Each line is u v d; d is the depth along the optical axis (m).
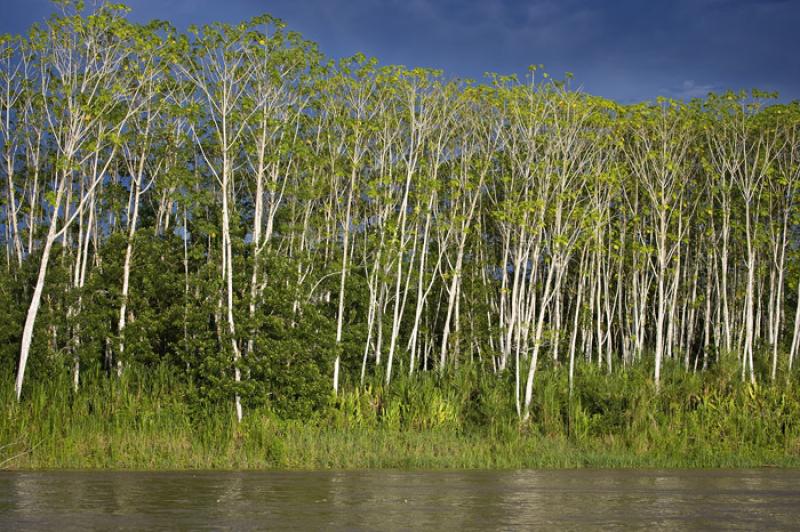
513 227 39.41
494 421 29.97
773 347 37.84
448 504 17.39
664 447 27.75
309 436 26.16
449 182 37.75
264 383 28.98
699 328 48.44
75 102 29.30
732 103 36.03
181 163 34.25
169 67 30.97
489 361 40.81
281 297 30.00
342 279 33.12
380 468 24.05
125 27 29.56
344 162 35.59
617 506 17.45
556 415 30.56
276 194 35.06
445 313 43.88
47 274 31.12
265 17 30.27
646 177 36.97
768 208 40.91
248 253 33.97
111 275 32.34
